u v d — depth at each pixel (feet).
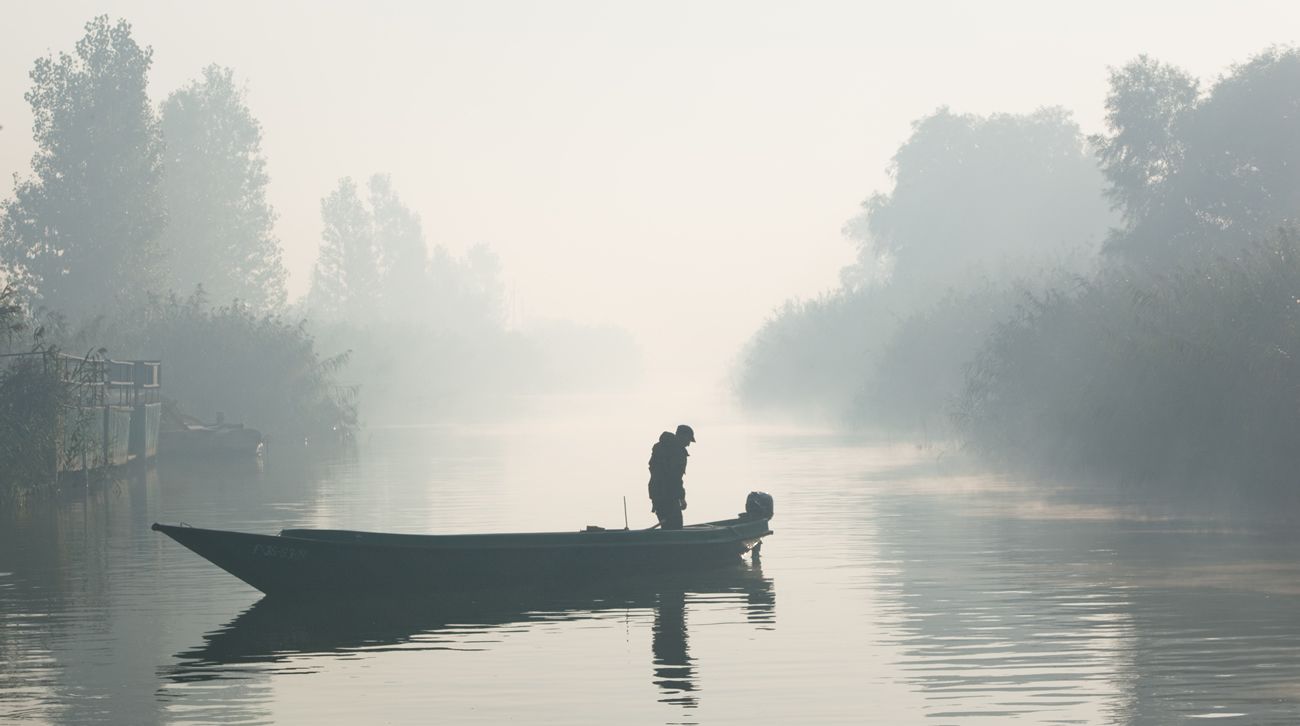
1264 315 96.89
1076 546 78.54
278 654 52.39
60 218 260.83
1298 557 72.64
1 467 106.93
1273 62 176.76
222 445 165.27
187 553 80.79
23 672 49.65
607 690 46.14
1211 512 93.20
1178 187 178.19
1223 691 44.34
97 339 195.72
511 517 98.78
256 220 323.98
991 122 327.47
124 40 264.93
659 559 69.82
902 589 65.41
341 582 64.23
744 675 47.98
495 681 47.62
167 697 45.85
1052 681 46.14
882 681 46.68
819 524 92.48
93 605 63.26
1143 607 59.06
